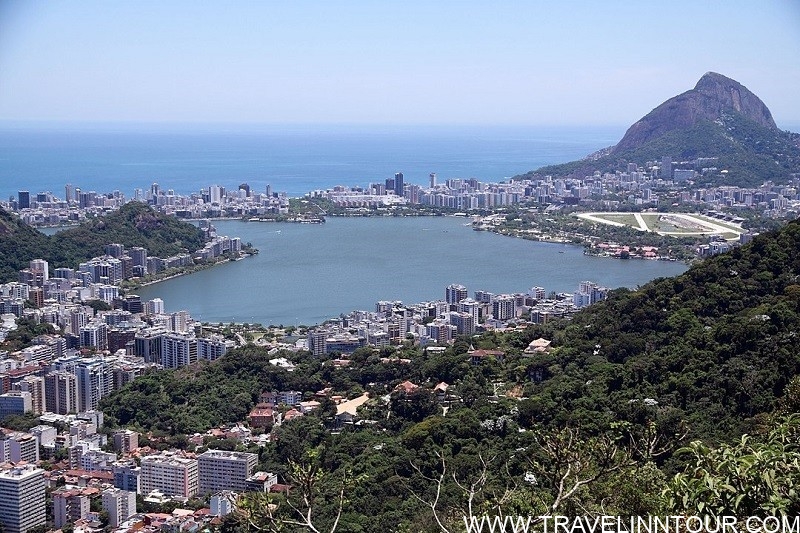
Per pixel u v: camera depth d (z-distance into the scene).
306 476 22.67
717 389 58.03
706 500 19.38
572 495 24.03
